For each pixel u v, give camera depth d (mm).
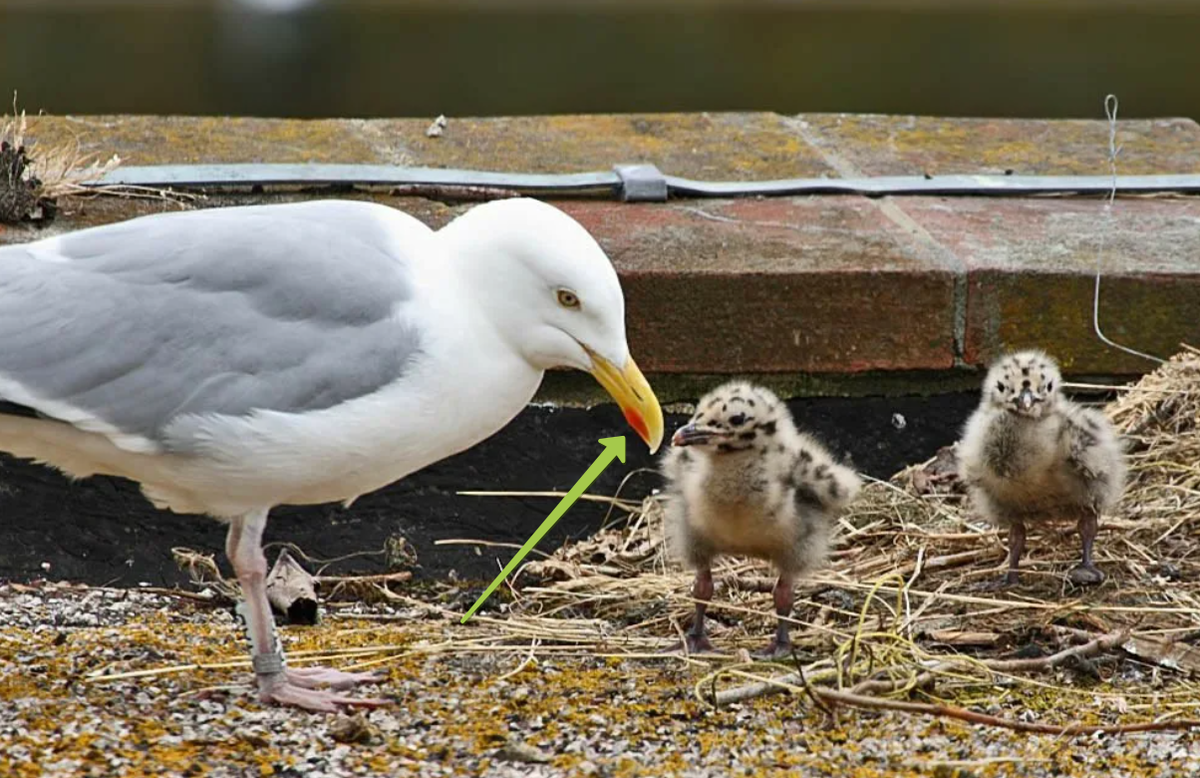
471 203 13828
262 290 9016
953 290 12578
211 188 13656
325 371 8898
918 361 12648
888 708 9266
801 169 15164
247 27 29500
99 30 28844
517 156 15258
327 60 28672
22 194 12594
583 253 9117
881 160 15523
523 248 9086
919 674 9805
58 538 11328
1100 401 12859
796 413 12672
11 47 28219
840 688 9609
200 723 9000
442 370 9039
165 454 8992
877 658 9984
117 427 8922
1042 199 14508
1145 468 11992
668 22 30875
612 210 13773
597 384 12469
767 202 14164
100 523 11445
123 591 10945
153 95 26703
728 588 11125
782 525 10102
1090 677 9914
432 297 9086
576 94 27703
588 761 8750
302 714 9219
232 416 8852
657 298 12352
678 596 11000
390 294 9039
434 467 12016
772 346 12516
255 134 15547
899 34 30406
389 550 11570
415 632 10492
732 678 9836
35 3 29891
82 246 9180
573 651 10242
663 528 11531
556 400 12445
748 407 10031
